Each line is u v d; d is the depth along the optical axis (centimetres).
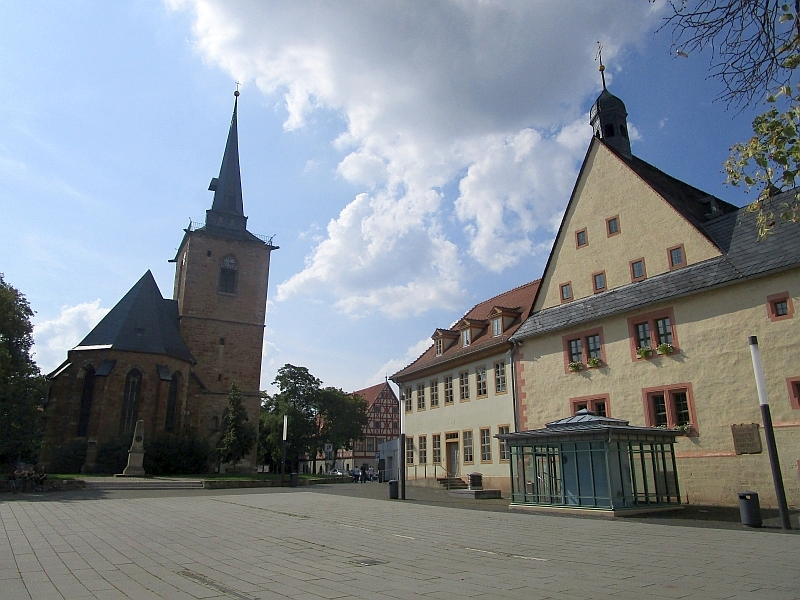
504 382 2917
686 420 2067
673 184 2636
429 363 3597
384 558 984
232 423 4700
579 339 2530
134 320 4769
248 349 5669
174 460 4412
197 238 5703
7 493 2591
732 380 1938
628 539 1209
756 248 1978
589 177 2698
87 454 4241
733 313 1966
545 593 713
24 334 3459
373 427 8938
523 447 2028
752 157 642
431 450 3503
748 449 1859
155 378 4653
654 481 1820
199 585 768
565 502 1844
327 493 2828
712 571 852
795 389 1772
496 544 1148
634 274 2409
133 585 768
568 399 2523
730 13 575
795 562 919
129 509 1878
